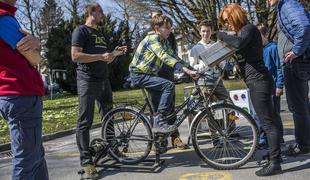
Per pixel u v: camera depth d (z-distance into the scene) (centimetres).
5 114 334
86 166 553
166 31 579
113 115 594
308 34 493
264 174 511
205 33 682
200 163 586
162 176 541
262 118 515
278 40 559
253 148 546
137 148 625
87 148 559
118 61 3322
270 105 512
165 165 589
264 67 514
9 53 328
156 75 583
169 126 560
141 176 546
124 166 582
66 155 727
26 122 334
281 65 575
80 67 561
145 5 2053
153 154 652
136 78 585
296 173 512
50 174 596
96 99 601
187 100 567
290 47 536
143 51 581
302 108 556
